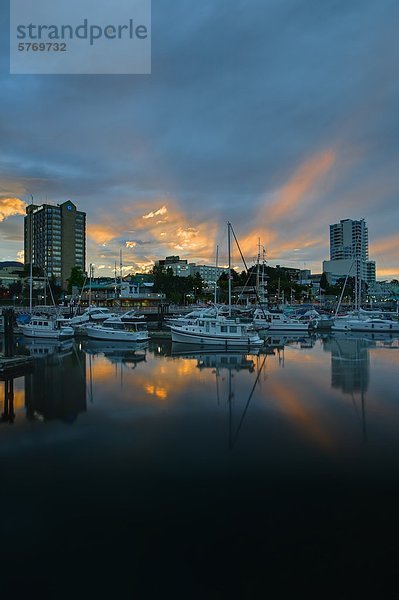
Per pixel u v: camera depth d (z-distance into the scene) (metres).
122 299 115.62
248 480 13.52
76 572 9.34
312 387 27.30
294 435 17.83
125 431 18.47
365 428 18.73
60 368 35.34
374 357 41.41
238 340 49.84
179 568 9.45
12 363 33.41
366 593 8.70
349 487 12.98
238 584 8.98
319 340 58.47
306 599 8.58
